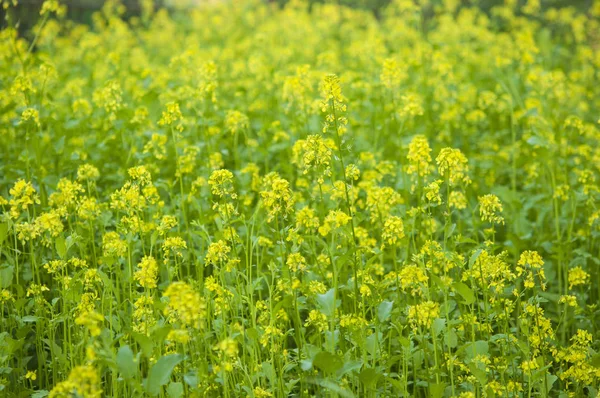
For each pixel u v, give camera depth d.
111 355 3.13
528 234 5.57
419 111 6.11
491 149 7.62
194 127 6.94
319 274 4.50
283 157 6.84
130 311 4.32
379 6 17.42
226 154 6.12
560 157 6.71
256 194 6.13
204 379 3.51
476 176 7.02
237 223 5.41
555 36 14.68
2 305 4.12
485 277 3.94
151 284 3.71
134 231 4.27
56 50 11.56
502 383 3.77
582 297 4.95
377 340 3.69
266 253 4.81
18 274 4.65
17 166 5.68
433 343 3.84
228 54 9.69
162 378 3.12
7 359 4.04
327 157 3.96
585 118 9.15
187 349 3.93
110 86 6.24
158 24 13.70
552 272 5.18
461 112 8.09
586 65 10.27
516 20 13.59
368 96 7.93
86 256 4.57
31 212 5.44
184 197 5.76
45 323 4.34
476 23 15.42
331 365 3.32
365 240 4.64
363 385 3.89
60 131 6.45
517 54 9.08
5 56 7.66
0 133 6.93
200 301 3.21
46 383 4.13
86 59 10.69
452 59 10.20
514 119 6.88
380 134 7.21
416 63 8.34
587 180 5.51
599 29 13.36
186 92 6.95
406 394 3.62
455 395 3.72
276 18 14.31
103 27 12.72
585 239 5.44
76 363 3.84
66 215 4.48
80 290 4.07
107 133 6.88
